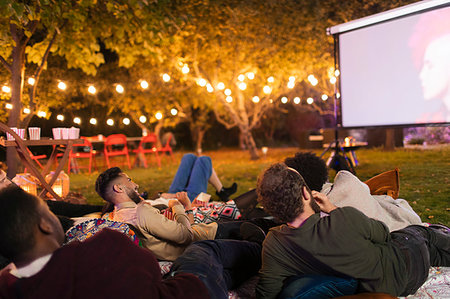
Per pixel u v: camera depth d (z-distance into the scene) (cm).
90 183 694
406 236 204
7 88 556
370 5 839
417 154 824
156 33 605
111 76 992
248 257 218
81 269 133
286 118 1995
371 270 179
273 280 190
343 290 182
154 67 1001
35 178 373
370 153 967
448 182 507
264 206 187
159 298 145
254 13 863
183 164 414
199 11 846
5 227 126
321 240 177
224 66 1003
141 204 245
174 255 248
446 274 223
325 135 788
